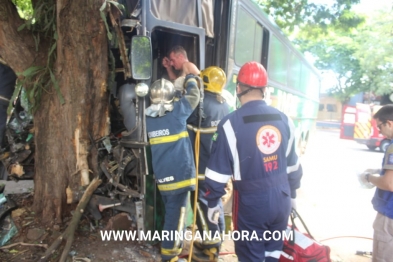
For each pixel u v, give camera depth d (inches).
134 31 133.3
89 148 135.0
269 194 99.5
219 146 101.7
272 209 99.6
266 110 103.3
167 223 125.7
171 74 150.6
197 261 139.4
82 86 130.3
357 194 273.0
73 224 126.3
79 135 132.8
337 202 248.7
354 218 215.5
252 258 102.3
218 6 176.2
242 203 101.8
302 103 402.9
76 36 125.7
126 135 128.8
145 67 119.8
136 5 125.0
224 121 102.9
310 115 478.0
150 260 129.9
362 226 201.8
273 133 101.3
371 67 1115.3
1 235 132.2
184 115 124.3
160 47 162.1
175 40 157.9
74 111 131.7
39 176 140.9
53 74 132.9
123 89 131.3
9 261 120.0
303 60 393.4
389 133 109.7
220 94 143.3
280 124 103.5
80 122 132.3
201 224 139.5
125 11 128.0
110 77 135.4
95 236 136.3
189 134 139.1
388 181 105.0
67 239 122.5
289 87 323.9
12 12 132.6
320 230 193.3
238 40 189.3
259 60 234.2
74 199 134.9
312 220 208.8
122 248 132.9
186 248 147.9
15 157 154.9
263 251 103.6
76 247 128.9
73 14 123.7
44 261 117.2
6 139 158.1
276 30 263.0
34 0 136.7
